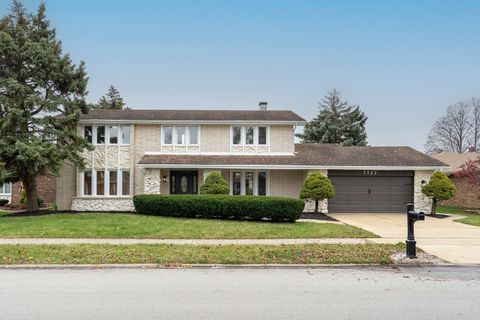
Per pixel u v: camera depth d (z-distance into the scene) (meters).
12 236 12.58
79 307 6.01
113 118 22.97
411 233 9.78
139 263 9.07
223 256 9.72
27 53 18.70
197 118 23.56
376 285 7.42
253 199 16.61
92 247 10.73
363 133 48.78
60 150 19.09
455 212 23.44
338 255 9.90
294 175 23.58
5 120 17.94
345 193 22.38
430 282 7.66
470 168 23.77
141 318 5.52
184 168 21.86
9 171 18.98
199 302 6.29
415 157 23.67
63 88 20.38
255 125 23.75
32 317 5.55
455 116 54.00
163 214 18.05
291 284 7.47
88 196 22.78
